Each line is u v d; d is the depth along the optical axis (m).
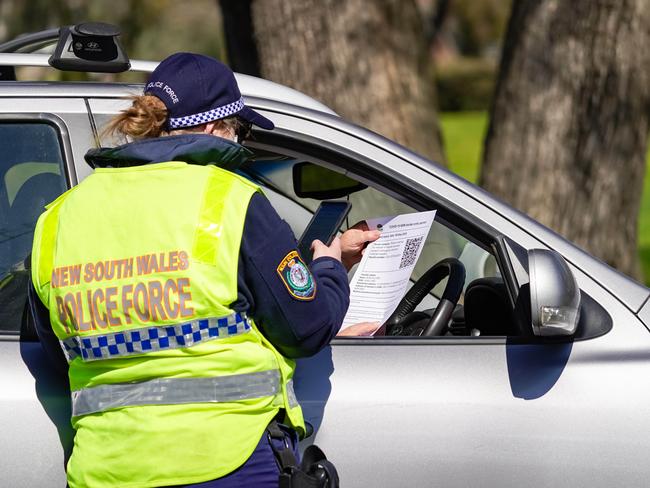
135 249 6.46
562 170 16.75
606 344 7.84
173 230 6.42
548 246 8.10
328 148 8.12
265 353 6.62
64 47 8.42
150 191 6.54
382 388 7.55
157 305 6.39
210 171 6.59
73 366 6.75
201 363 6.45
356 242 7.94
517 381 7.68
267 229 6.50
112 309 6.45
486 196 8.18
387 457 7.48
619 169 16.84
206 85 6.77
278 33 16.27
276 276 6.47
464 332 8.99
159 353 6.44
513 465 7.59
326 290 6.91
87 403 6.64
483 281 8.50
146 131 6.70
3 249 7.64
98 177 6.75
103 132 7.05
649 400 7.71
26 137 7.70
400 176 8.12
